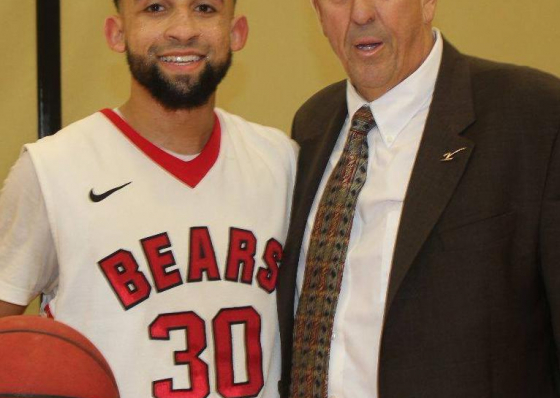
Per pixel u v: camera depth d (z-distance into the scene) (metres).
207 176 1.66
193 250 1.60
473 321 1.42
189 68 1.61
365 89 1.63
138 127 1.67
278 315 1.68
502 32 3.44
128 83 3.16
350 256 1.58
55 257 1.64
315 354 1.60
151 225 1.59
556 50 3.46
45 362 1.15
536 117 1.45
